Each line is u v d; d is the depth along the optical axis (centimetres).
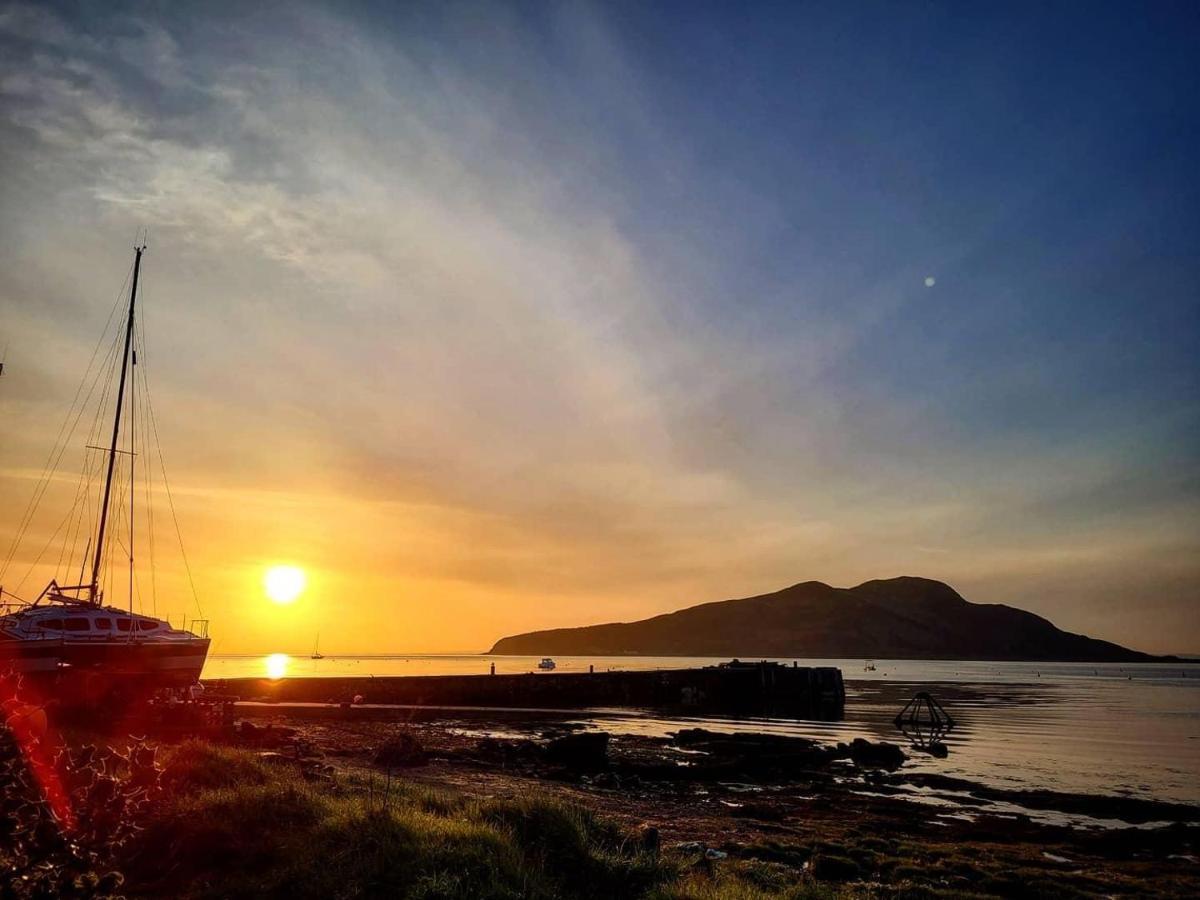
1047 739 5228
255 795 1225
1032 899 1634
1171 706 8344
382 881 941
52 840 541
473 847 1044
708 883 1176
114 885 557
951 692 10788
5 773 551
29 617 3144
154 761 684
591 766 3353
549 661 17450
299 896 917
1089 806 2884
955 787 3300
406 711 5506
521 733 4866
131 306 4106
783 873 1617
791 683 7500
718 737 4722
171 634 3462
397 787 1683
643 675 7406
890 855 1977
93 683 2688
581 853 1161
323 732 3938
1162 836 2364
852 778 3509
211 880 970
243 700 6116
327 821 1135
